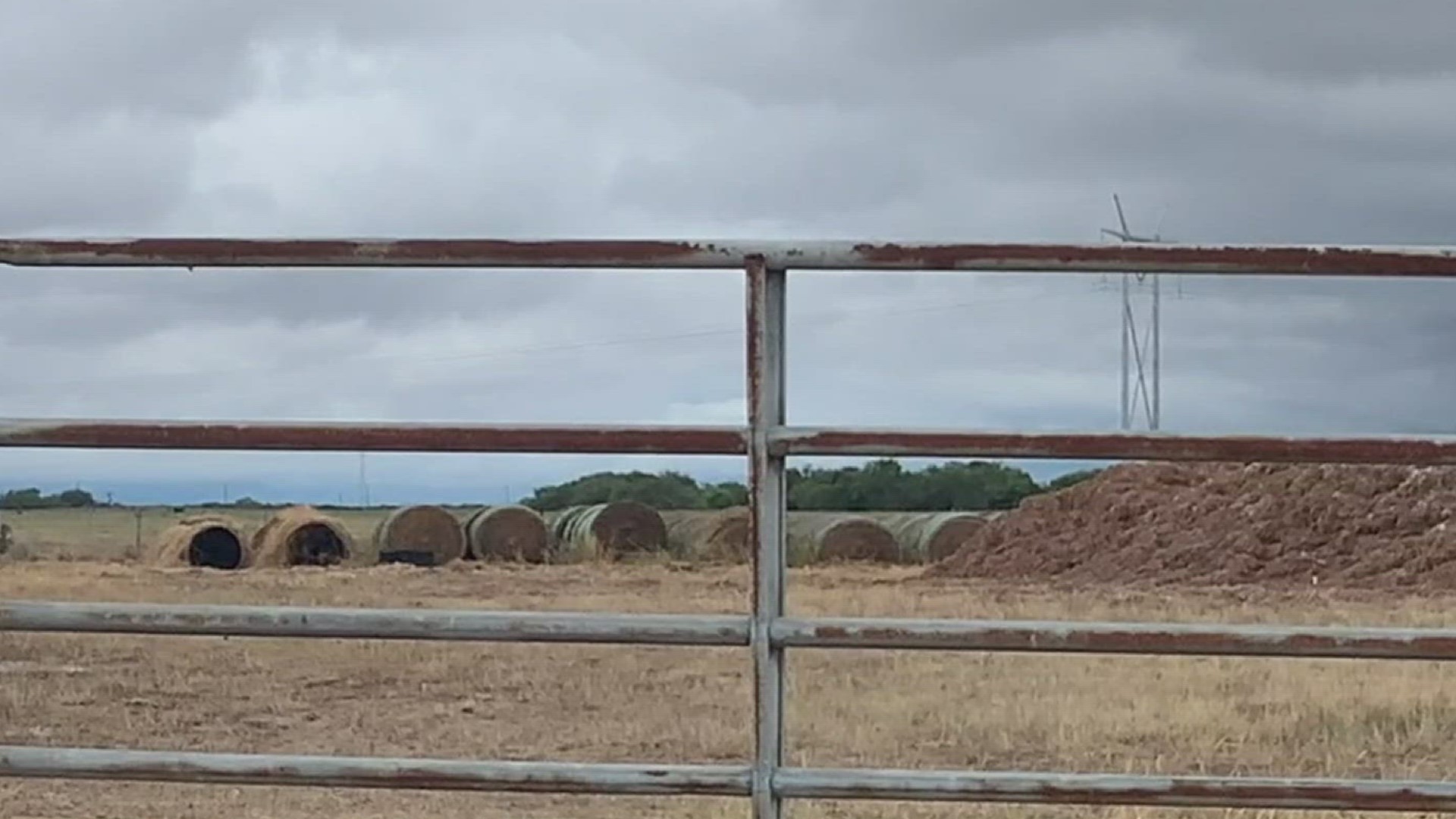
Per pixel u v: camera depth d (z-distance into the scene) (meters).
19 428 3.31
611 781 3.30
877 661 14.60
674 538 38.25
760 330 3.22
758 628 3.25
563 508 44.53
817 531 40.09
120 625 3.35
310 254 3.24
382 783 3.32
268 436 3.28
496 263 3.22
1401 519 30.77
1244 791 3.21
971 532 38.78
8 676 13.03
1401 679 13.05
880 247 3.17
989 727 10.63
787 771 3.28
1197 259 3.12
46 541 41.31
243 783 3.36
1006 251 3.15
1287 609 22.95
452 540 36.44
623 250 3.22
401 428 3.25
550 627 3.27
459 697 12.27
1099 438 3.19
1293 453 3.15
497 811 7.69
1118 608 22.98
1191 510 33.25
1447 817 6.89
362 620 3.30
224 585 25.67
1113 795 3.23
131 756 3.38
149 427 3.29
